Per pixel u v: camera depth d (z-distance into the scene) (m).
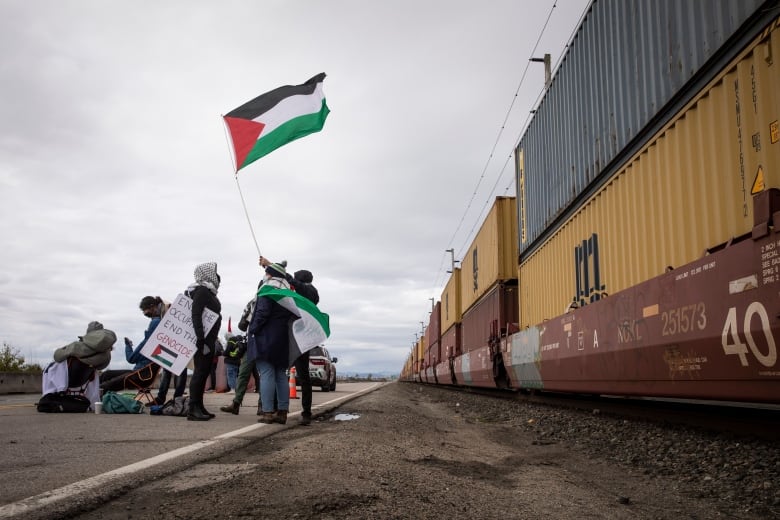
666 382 5.44
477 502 3.05
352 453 4.11
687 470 4.45
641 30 7.04
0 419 6.82
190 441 4.70
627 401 7.97
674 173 6.24
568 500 3.41
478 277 17.83
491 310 15.55
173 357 7.15
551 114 10.92
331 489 2.86
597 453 5.49
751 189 4.86
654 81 6.68
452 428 7.52
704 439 5.50
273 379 6.41
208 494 2.80
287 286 6.54
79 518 2.41
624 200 7.57
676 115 6.15
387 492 2.95
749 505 3.45
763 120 4.69
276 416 6.34
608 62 8.10
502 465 4.59
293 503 2.61
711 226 5.52
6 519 2.27
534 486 3.77
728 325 4.29
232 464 3.64
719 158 5.39
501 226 14.77
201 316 6.98
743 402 4.34
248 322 7.79
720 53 5.32
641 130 6.94
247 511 2.49
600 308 6.99
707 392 4.73
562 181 10.18
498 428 7.82
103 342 8.20
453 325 23.84
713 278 4.49
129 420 6.77
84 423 6.30
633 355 6.03
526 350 10.55
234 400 8.12
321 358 19.70
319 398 14.02
